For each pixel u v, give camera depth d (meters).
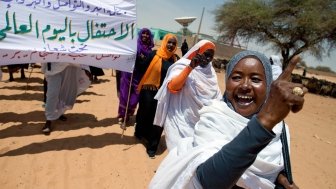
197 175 1.05
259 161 1.27
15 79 9.99
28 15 4.15
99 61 4.76
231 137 1.28
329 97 23.17
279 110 0.85
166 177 1.28
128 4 4.82
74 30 4.50
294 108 0.86
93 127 5.99
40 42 4.27
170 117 3.77
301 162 5.82
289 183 1.34
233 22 28.75
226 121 1.30
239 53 1.37
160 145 5.55
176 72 3.73
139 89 5.30
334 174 5.45
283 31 27.36
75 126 5.92
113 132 5.83
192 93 3.64
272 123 0.87
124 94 6.19
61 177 3.98
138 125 5.50
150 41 5.95
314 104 17.16
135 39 4.96
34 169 4.10
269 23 27.06
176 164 1.27
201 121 1.37
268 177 1.33
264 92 1.33
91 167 4.35
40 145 4.85
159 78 5.17
